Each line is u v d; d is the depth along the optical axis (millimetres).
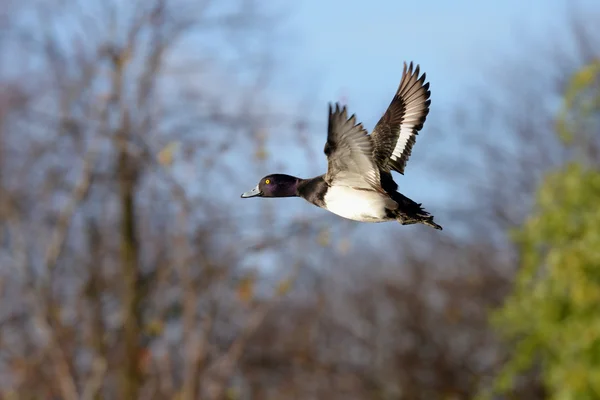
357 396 23406
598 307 11359
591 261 11250
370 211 8016
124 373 18000
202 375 18234
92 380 18141
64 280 19234
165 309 18531
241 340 18078
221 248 17891
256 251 16891
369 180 7723
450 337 24766
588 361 11305
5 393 18234
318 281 20672
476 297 25266
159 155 16547
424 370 24188
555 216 11820
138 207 19156
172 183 17078
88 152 18016
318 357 22328
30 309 18672
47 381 18703
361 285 25156
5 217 18172
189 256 17578
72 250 19297
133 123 18000
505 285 25062
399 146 8242
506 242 25875
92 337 18562
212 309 17812
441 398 23656
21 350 19125
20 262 17969
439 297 25438
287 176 8773
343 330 24219
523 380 21828
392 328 24641
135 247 18391
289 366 20656
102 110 17875
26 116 18281
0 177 18344
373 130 8227
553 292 11867
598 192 11672
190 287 17453
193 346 17531
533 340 12492
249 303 17562
